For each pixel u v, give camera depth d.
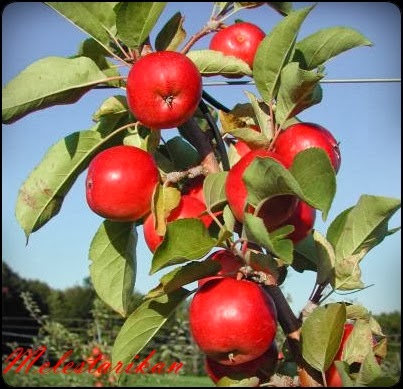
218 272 0.44
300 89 0.45
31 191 0.51
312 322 0.42
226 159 0.50
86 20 0.49
